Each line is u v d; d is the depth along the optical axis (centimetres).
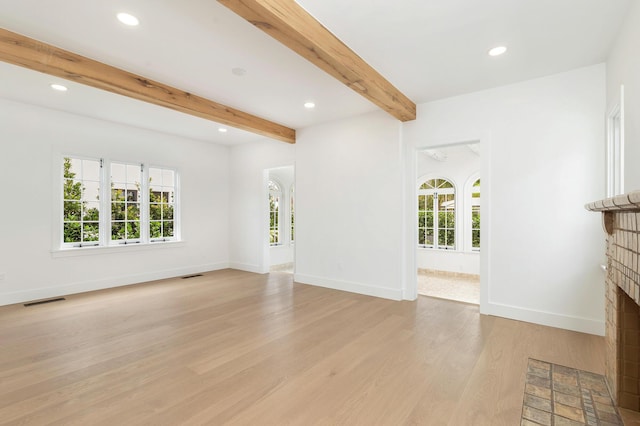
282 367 241
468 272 648
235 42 268
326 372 234
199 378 225
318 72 324
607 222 203
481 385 216
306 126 521
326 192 499
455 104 383
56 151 441
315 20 231
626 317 192
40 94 382
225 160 666
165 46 274
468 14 227
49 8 222
